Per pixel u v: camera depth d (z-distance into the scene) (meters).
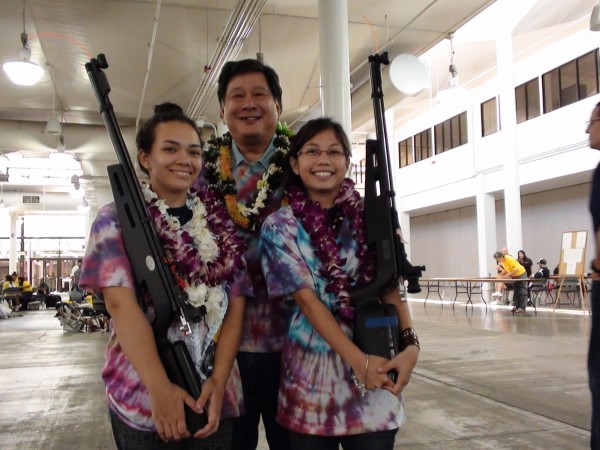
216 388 1.45
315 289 1.64
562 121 13.56
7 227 30.41
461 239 19.31
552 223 15.46
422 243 21.55
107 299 1.43
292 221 1.70
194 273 1.51
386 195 1.69
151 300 1.46
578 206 14.56
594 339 1.94
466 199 17.50
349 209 1.74
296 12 7.96
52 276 30.62
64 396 4.80
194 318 1.44
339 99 6.58
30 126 13.92
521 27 13.25
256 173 2.03
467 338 7.70
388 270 1.60
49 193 25.22
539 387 4.66
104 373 1.51
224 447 1.57
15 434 3.66
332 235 1.70
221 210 1.71
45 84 10.71
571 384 4.75
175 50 9.21
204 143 1.99
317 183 1.74
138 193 1.48
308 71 10.28
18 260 29.61
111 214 1.49
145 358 1.36
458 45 13.54
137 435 1.43
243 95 1.96
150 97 11.59
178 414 1.35
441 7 8.05
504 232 17.19
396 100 10.53
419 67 7.96
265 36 8.76
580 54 13.09
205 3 7.66
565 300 14.58
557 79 13.85
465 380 4.98
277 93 2.04
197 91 10.35
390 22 8.60
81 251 31.19
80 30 8.38
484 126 16.52
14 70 7.20
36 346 8.36
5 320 14.15
